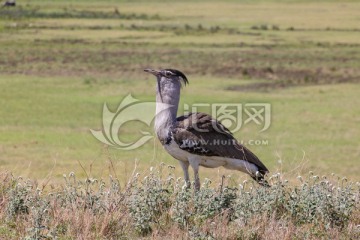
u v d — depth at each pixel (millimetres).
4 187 13758
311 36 84938
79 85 50219
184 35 84250
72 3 134500
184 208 12461
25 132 35312
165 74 14664
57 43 73750
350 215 12875
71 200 12961
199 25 92812
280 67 60875
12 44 71625
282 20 105000
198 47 73500
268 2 137625
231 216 12641
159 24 98750
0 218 12375
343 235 12148
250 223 12203
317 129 36969
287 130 36406
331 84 53938
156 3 138625
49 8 121000
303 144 33156
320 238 11992
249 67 60500
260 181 14445
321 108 43000
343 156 30781
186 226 12141
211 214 12516
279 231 11930
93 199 12906
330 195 12891
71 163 27328
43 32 83688
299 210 12867
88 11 117875
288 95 47969
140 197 12828
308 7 126875
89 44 73812
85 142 33000
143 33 85500
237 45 75438
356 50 72562
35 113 40531
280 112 41312
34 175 23234
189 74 57031
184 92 47719
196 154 14430
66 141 33188
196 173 14508
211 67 60500
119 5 134000
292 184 15078
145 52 68938
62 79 52906
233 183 16328
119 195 13062
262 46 74750
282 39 81688
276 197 13055
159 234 12039
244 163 14648
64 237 11516
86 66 59719
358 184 14273
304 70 59812
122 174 22062
